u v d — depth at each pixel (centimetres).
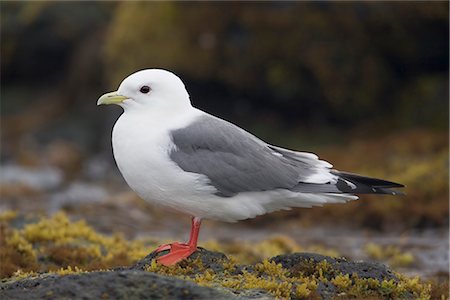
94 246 1112
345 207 1551
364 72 1873
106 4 2386
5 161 2092
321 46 1859
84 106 2245
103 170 2017
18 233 1138
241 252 1234
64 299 707
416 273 1186
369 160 1717
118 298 705
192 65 1914
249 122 1933
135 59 1973
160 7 1970
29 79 2425
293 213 1573
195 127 886
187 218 1573
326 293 787
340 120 1914
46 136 2180
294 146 1872
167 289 714
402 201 1525
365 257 1298
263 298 750
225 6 1914
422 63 1903
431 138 1750
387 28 1862
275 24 1875
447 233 1435
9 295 739
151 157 868
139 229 1447
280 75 1870
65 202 1616
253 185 874
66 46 2369
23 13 2377
